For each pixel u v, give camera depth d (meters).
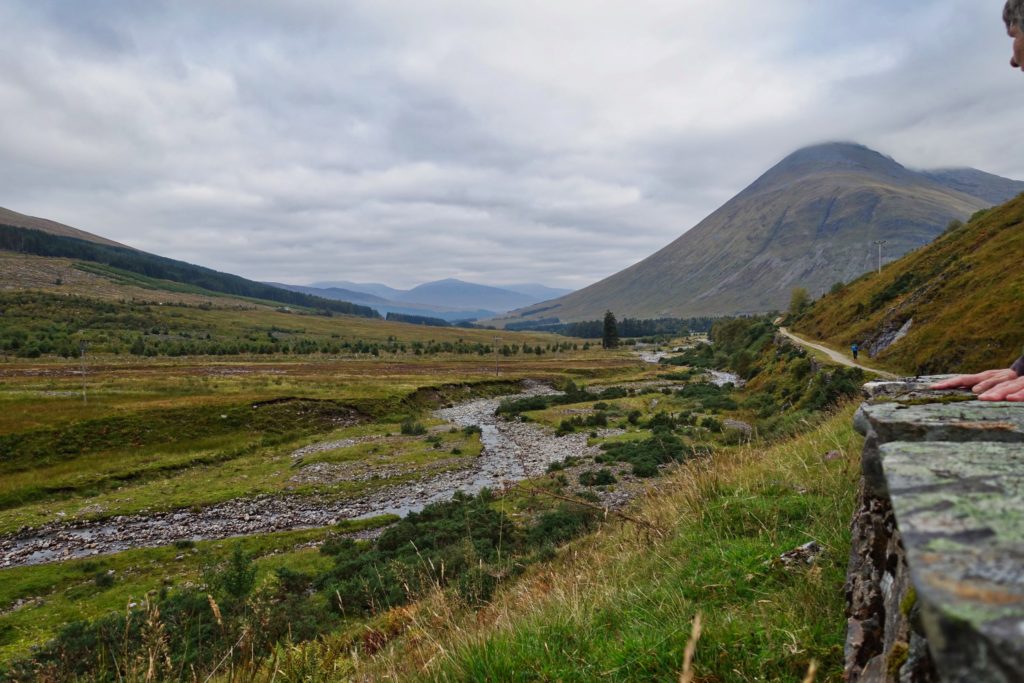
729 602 4.19
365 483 36.09
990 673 0.68
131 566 24.05
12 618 18.84
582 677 3.54
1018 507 1.14
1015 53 2.92
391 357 137.38
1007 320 40.25
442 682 3.95
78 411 47.88
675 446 35.41
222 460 43.72
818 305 103.88
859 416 3.17
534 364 123.75
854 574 3.34
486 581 7.81
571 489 27.81
